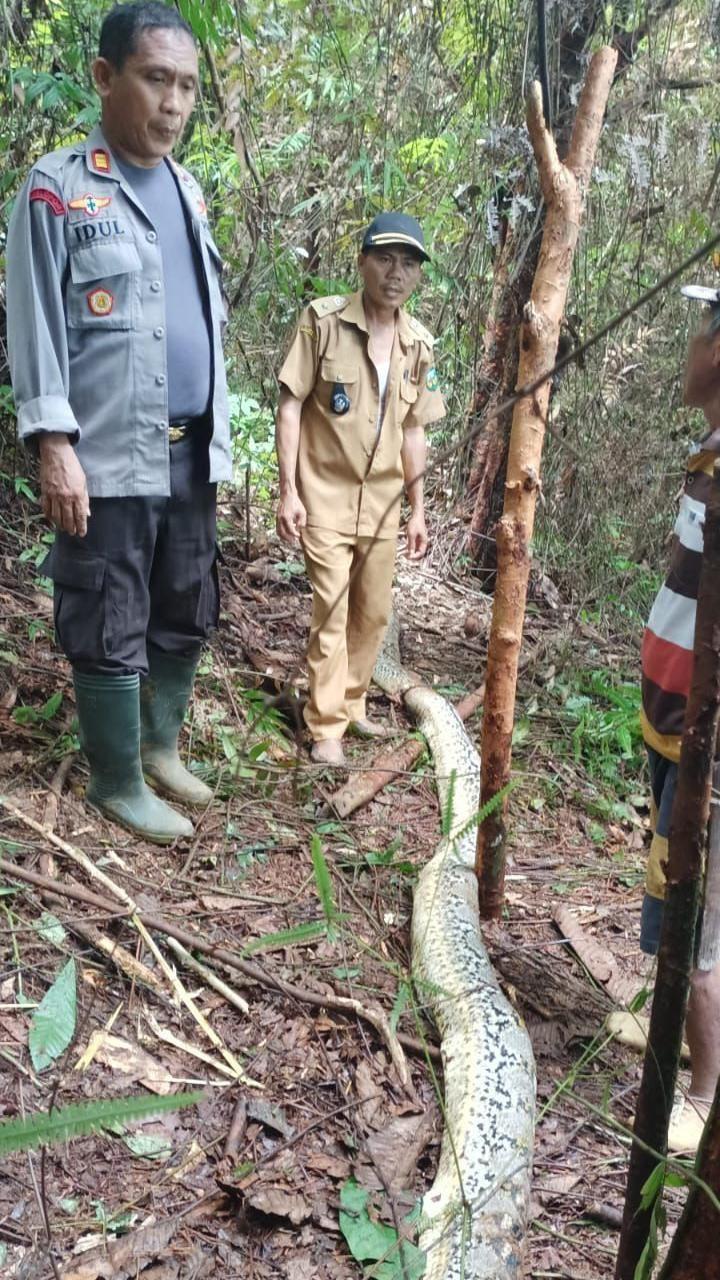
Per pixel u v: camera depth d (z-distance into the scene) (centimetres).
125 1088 279
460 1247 244
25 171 488
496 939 383
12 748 397
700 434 703
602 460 695
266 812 417
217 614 394
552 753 529
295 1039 311
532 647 637
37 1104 267
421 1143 282
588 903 420
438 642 636
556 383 698
